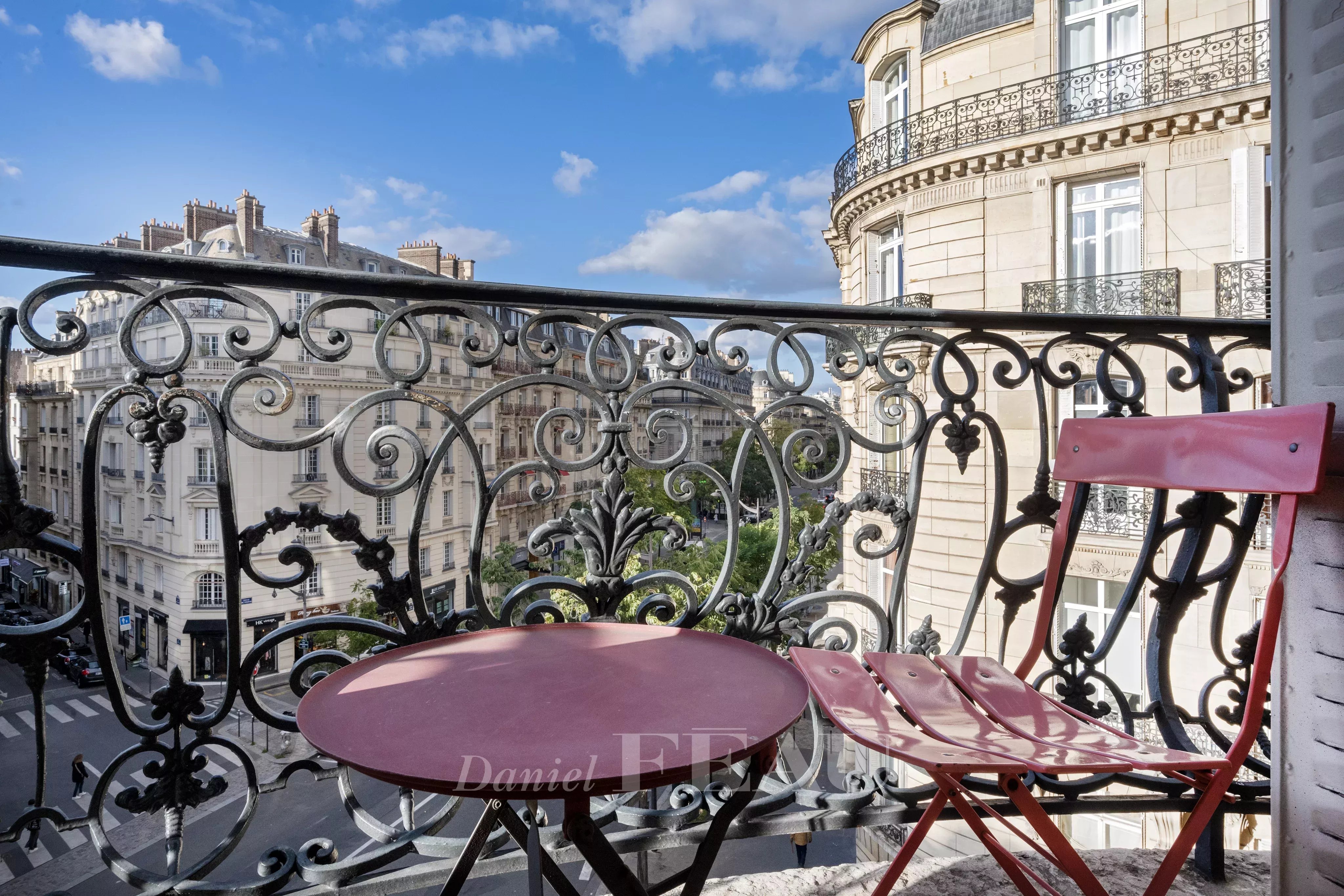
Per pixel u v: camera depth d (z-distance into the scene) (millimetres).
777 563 1657
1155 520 1726
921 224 13086
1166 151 10930
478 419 32969
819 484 1678
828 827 1538
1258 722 1131
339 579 28891
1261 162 10297
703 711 952
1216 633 1745
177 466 27969
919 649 1736
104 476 32531
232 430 1276
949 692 1405
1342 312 1205
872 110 14797
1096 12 11695
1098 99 11484
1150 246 11078
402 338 29547
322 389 28266
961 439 1739
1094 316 1726
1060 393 11508
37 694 1178
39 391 36781
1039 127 11789
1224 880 1588
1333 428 1219
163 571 29234
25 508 1140
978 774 1197
